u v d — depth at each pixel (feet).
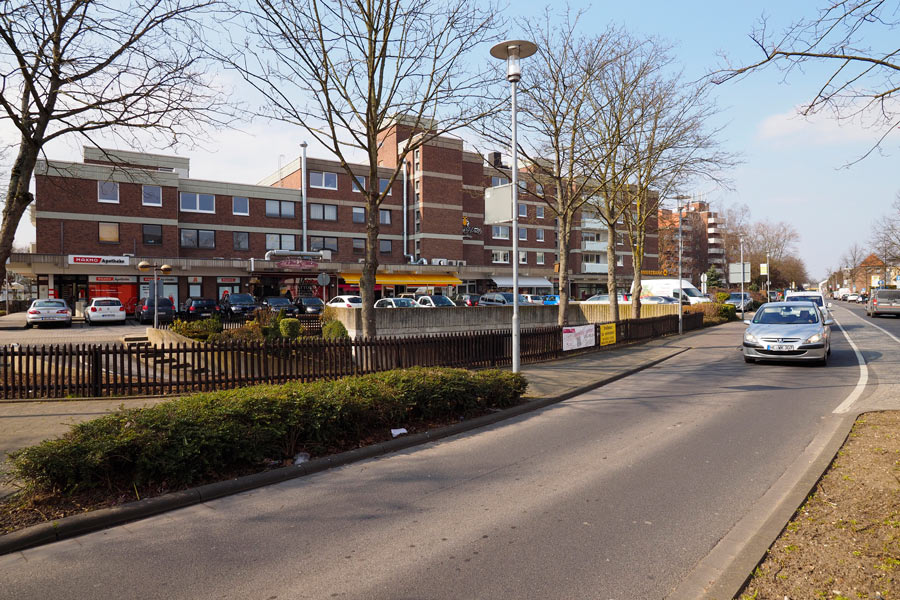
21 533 13.82
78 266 112.16
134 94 30.40
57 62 29.19
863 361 45.93
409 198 162.71
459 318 72.64
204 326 56.34
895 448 19.65
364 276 39.60
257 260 125.80
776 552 12.28
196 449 17.35
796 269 283.59
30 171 29.14
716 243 338.54
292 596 11.27
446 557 12.89
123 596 11.32
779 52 18.56
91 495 16.21
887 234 149.07
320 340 37.52
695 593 11.03
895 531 12.87
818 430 23.97
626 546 13.28
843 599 10.21
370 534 14.30
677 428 25.22
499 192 39.19
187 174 143.74
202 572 12.34
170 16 29.84
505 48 37.06
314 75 34.94
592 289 202.90
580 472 19.16
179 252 128.16
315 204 146.51
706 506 15.71
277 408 20.45
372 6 35.35
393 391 24.94
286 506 16.44
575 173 66.13
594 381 38.68
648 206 80.79
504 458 21.15
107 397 31.73
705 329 90.02
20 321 99.25
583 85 54.44
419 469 19.94
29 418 26.05
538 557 12.80
